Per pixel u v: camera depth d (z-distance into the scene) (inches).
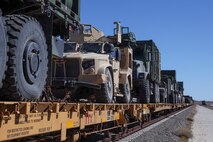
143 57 818.8
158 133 674.8
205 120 1316.4
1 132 192.2
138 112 669.9
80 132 365.7
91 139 500.4
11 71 217.6
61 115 280.2
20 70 226.4
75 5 324.5
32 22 240.1
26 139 242.4
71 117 308.2
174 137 646.5
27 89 235.3
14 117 204.5
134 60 763.4
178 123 979.3
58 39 294.2
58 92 402.0
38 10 263.3
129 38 650.8
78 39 494.6
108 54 474.3
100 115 406.6
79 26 337.1
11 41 218.8
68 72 430.9
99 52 485.1
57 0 281.7
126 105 553.6
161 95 1139.9
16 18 228.5
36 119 231.9
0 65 206.5
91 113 369.1
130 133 612.7
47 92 277.0
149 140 562.9
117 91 516.1
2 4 258.1
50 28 271.3
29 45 236.4
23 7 259.4
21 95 229.1
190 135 714.2
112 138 508.4
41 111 240.1
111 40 603.2
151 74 847.7
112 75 468.4
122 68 580.7
